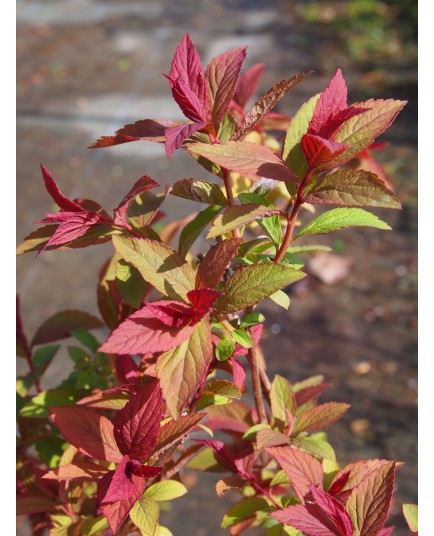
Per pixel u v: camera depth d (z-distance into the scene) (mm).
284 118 1934
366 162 1854
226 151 1268
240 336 1350
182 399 1148
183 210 6219
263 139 1922
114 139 1438
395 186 6352
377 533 1234
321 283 5492
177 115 7512
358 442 4234
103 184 6574
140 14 10289
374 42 8898
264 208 1285
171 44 9172
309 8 10047
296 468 1367
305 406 1708
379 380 4656
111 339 1177
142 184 1396
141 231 1536
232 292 1271
